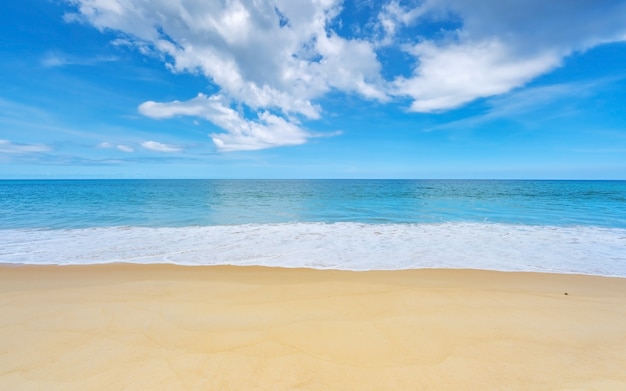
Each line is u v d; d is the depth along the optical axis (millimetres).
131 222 14086
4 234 11055
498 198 27172
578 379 2682
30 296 4805
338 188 48062
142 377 2666
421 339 3346
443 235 10922
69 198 26875
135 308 4262
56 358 2979
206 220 14859
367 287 5238
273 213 17625
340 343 3244
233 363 2869
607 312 4180
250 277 6238
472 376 2703
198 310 4184
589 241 9922
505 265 7297
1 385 2578
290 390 2494
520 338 3406
